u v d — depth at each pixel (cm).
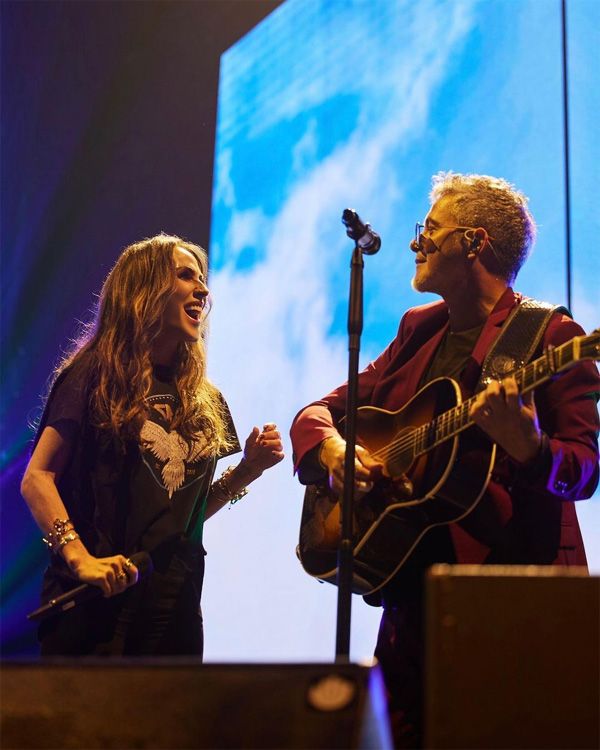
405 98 436
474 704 159
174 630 279
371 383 304
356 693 173
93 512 280
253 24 530
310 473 292
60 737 174
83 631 272
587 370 259
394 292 423
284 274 475
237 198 512
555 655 161
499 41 397
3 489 554
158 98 564
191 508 289
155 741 172
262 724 172
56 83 598
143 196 555
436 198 291
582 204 356
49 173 591
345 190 455
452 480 258
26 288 581
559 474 244
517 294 283
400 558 266
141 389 290
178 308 305
